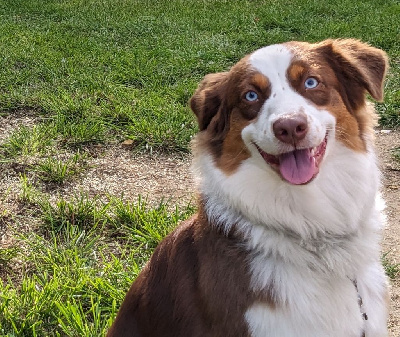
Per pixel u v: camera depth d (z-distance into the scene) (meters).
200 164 0.80
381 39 2.35
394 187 1.41
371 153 0.80
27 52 2.21
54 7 3.08
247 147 0.76
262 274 0.73
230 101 0.79
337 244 0.77
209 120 0.83
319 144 0.73
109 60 2.16
